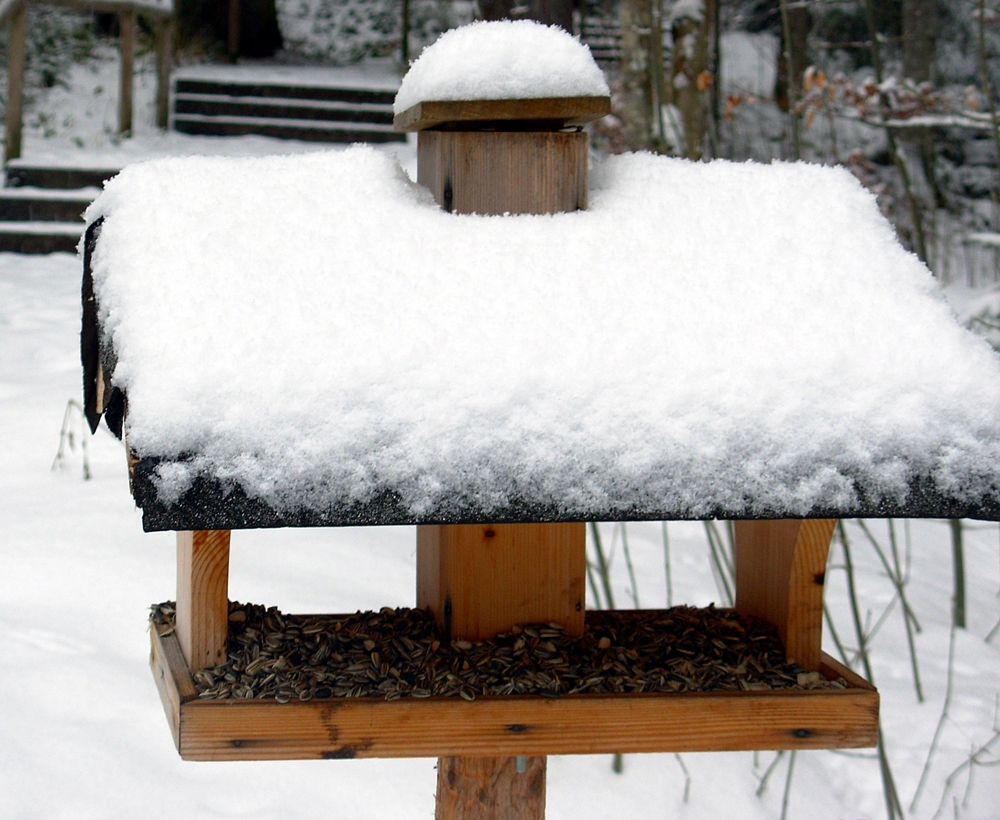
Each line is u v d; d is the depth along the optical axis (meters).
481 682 1.42
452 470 1.23
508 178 1.44
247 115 7.37
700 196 1.45
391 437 1.23
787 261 1.37
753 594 1.59
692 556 2.87
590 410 1.25
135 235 1.35
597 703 1.39
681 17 3.90
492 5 3.96
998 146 2.94
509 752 1.39
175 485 1.20
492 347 1.28
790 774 1.99
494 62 1.42
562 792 2.03
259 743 1.36
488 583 1.50
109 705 1.99
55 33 8.36
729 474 1.25
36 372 3.62
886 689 2.37
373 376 1.25
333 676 1.42
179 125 7.25
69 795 1.85
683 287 1.34
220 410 1.22
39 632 2.11
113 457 3.02
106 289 1.32
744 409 1.26
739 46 10.09
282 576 2.39
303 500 1.21
